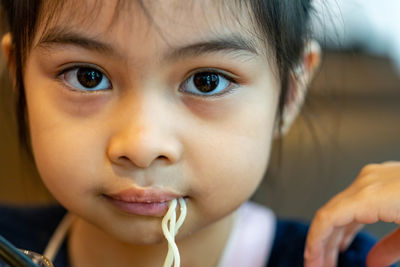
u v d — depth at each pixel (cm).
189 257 37
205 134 30
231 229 39
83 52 30
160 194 30
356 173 86
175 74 30
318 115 60
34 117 32
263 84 32
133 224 31
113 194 31
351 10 51
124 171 30
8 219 41
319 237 34
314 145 88
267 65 32
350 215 34
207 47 29
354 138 100
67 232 40
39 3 31
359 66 131
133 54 29
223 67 30
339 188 82
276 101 34
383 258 36
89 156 30
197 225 32
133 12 29
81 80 31
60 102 31
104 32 29
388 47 136
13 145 80
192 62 30
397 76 132
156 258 37
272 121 34
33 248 40
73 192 31
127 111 30
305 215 74
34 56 32
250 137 32
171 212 31
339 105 88
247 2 30
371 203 34
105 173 30
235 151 31
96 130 30
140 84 29
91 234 38
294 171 85
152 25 29
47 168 32
